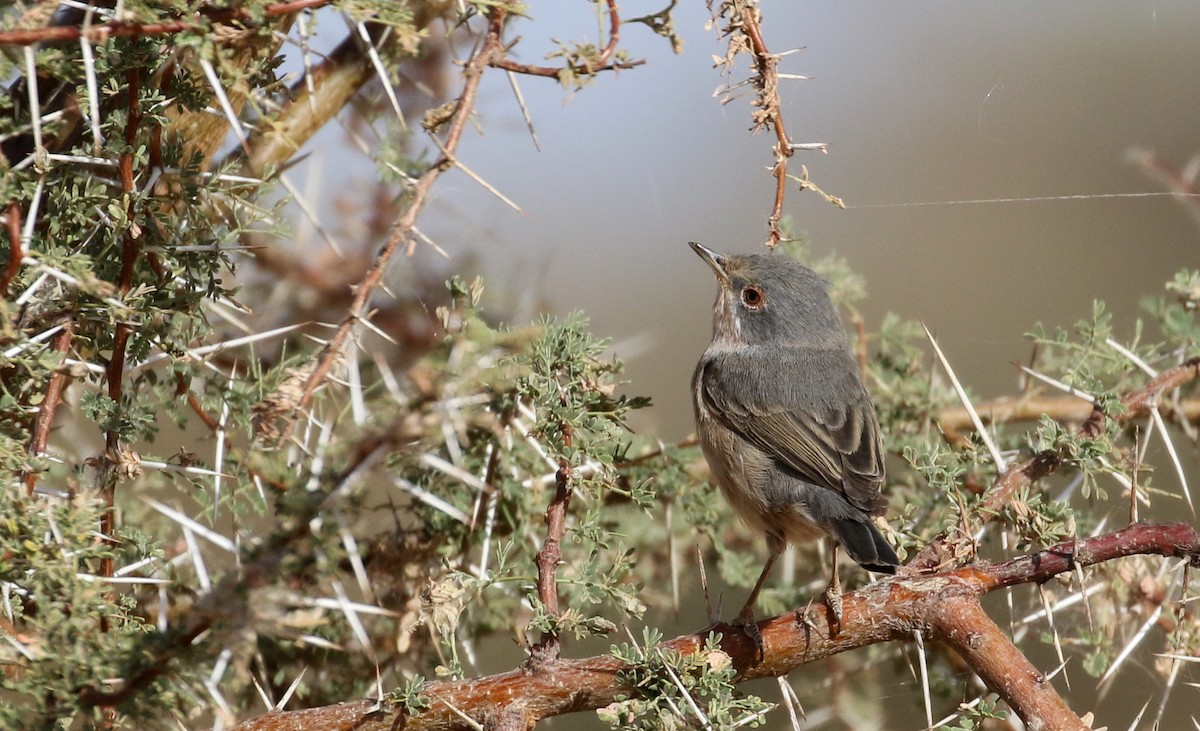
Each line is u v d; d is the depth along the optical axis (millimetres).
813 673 9922
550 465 8266
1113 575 8586
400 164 8219
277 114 7141
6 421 6414
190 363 7129
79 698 5816
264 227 7953
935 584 6551
